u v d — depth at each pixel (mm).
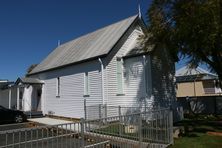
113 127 8484
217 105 27609
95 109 19875
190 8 15039
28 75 30844
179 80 40062
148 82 18641
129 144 9008
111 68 20094
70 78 23391
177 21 15906
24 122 22422
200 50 16906
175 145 11562
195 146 11422
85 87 21438
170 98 20547
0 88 33625
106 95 19516
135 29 21922
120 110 17781
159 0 17297
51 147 6555
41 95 28125
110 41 20984
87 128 7457
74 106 22594
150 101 18406
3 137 10156
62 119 23172
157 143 10547
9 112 22141
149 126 10211
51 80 26438
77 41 28250
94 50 21688
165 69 20359
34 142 6613
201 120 21219
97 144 7676
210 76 37594
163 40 17719
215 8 14109
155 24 17328
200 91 39156
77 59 22469
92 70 20766
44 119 23344
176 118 20672
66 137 6809
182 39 16484
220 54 17141
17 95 29047
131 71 19812
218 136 13438
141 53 19031
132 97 19531
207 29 14398
